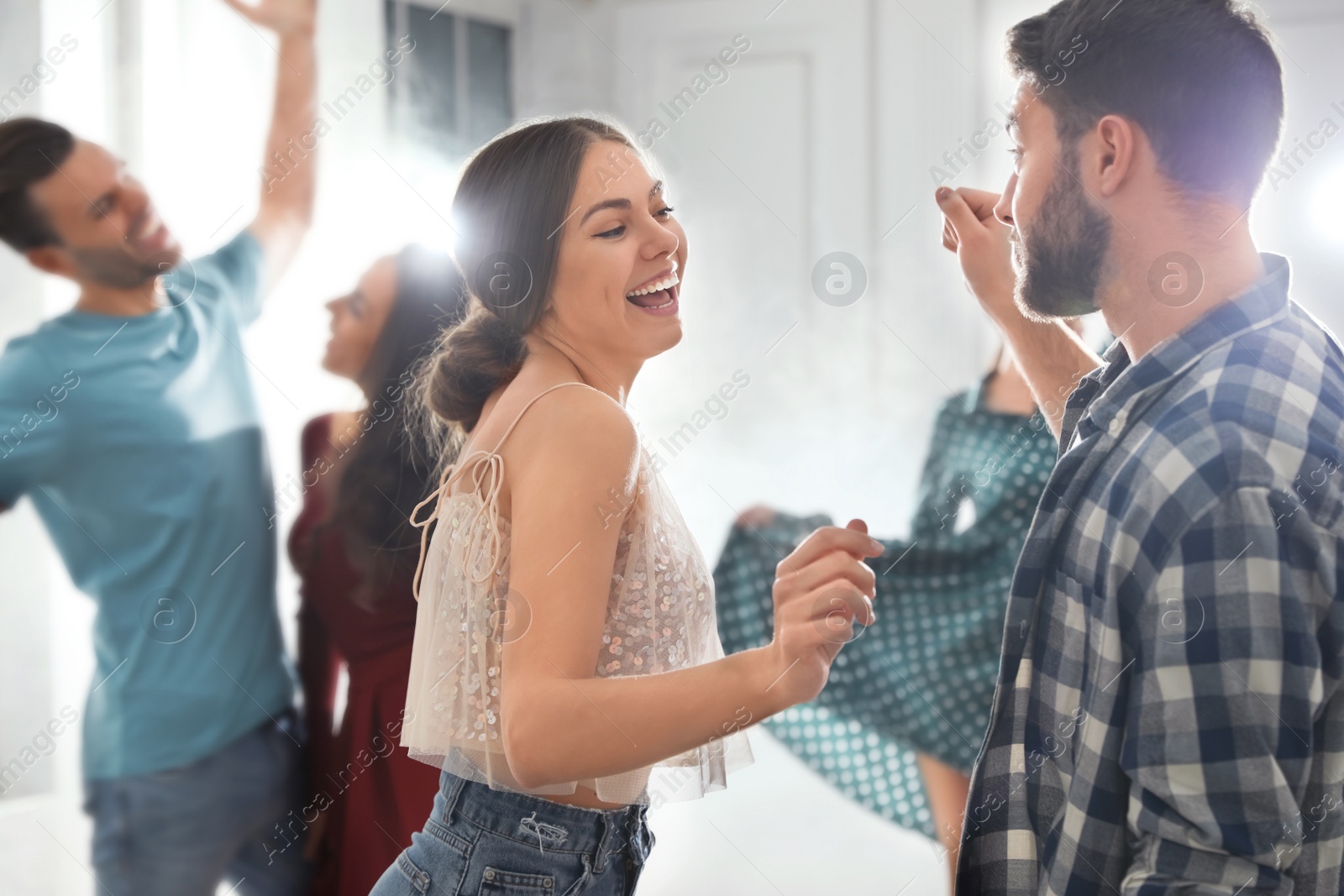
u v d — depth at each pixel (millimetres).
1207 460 601
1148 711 607
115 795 1376
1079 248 715
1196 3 667
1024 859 704
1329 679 604
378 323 1498
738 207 2574
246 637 1436
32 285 1678
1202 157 660
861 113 2498
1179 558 598
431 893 812
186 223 1894
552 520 715
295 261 2010
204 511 1423
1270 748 576
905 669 1671
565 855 807
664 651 824
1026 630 716
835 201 2527
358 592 1413
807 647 658
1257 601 578
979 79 2447
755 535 1831
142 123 1865
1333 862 634
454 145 2455
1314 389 622
